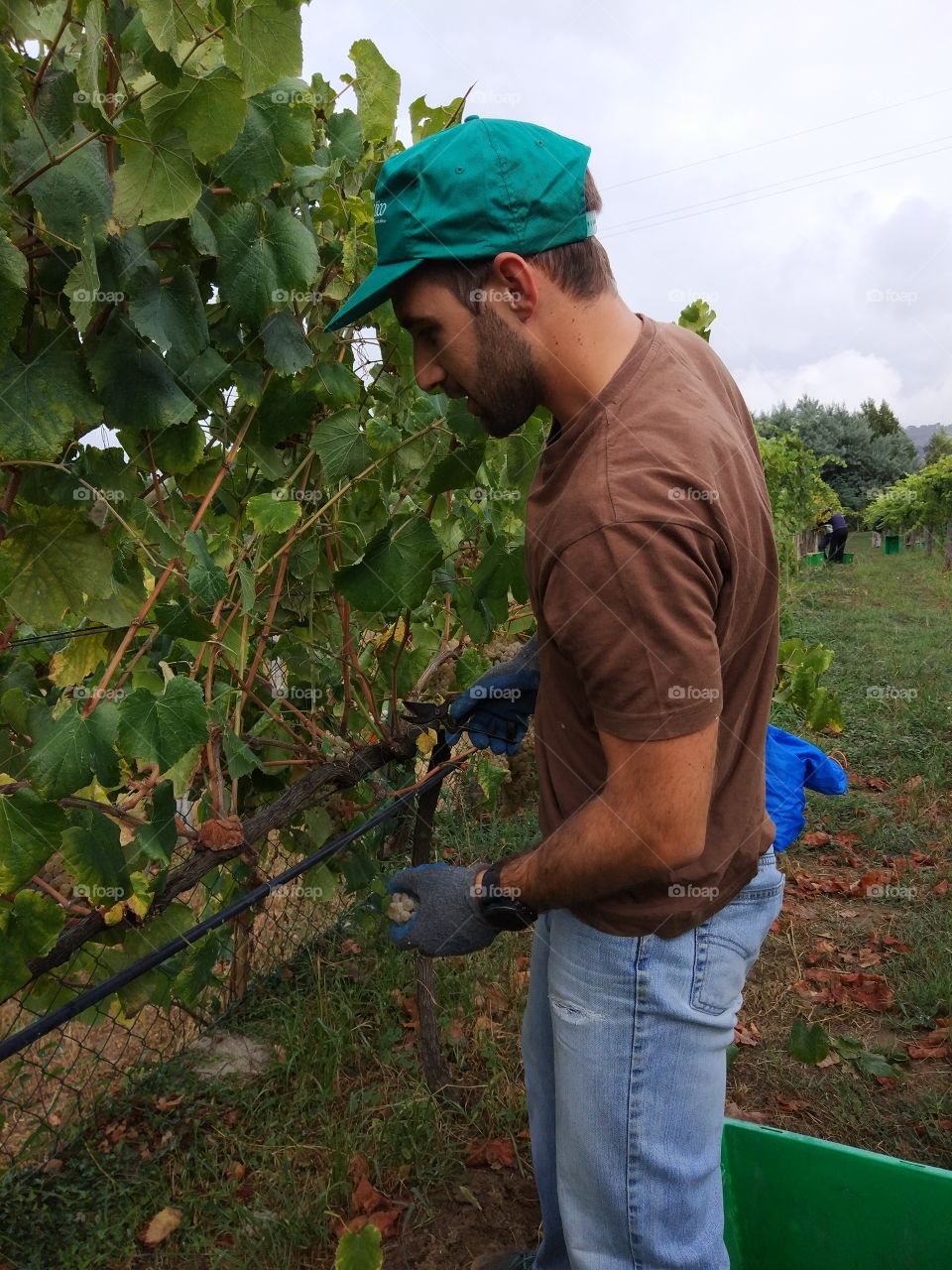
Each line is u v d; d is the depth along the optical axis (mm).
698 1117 1304
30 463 1211
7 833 1220
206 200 1388
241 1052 2672
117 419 1242
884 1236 1742
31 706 1433
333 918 3326
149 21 1029
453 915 1371
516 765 2396
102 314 1240
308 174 1620
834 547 18250
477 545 2484
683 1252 1316
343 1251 1632
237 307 1441
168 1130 2377
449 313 1130
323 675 2404
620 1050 1266
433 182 1082
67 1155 2287
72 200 1100
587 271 1115
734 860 1250
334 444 1829
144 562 1581
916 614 10688
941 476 17203
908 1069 2750
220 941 2375
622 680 1000
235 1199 2166
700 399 1110
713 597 1034
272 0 1113
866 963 3297
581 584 1011
